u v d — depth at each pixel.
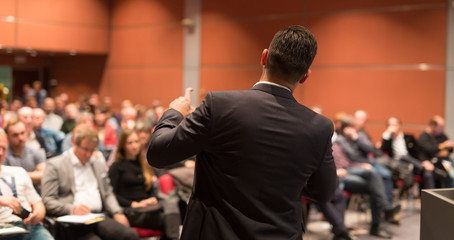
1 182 2.79
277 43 1.29
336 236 4.30
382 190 4.76
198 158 1.29
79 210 3.03
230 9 9.06
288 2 8.22
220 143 1.21
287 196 1.24
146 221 3.46
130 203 3.53
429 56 6.73
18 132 3.42
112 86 11.47
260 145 1.20
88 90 12.05
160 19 10.32
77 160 3.27
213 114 1.20
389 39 7.09
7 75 12.79
